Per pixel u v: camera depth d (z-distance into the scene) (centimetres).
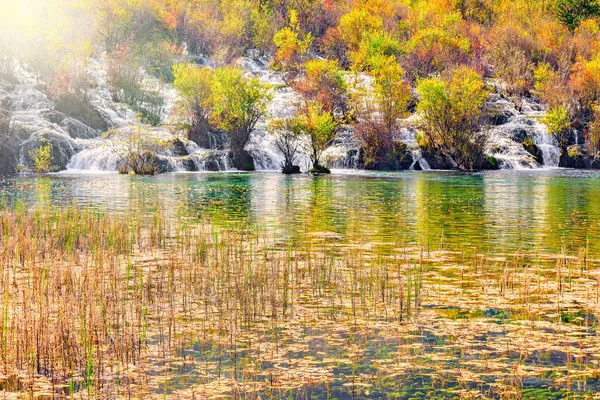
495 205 2747
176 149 4950
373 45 7650
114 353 936
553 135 5925
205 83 5250
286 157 4872
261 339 995
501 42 7975
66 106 5184
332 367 895
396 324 1065
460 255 1619
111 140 4884
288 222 2188
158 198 2914
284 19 9100
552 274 1403
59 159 4631
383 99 5366
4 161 4409
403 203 2800
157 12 7712
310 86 5894
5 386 830
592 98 6297
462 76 6059
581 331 1031
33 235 1744
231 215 2362
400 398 803
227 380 851
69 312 1041
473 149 5384
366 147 5278
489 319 1089
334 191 3344
